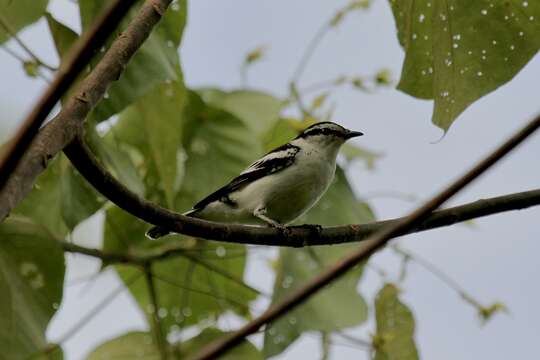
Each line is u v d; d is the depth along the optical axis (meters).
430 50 9.48
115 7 4.54
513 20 9.07
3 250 6.71
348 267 3.97
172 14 10.84
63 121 6.21
